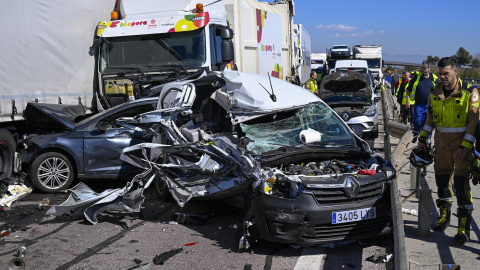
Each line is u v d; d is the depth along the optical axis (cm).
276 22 1641
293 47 1970
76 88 1000
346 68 2344
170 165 639
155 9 1096
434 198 748
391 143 1259
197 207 725
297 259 523
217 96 710
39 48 885
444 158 565
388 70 4553
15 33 826
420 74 1070
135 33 1045
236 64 1285
